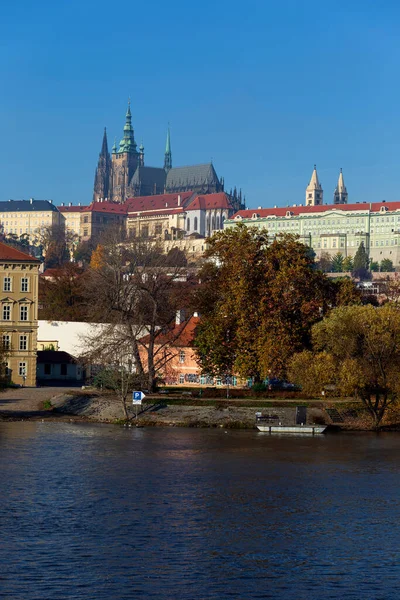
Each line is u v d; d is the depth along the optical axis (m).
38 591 86.31
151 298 194.00
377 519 111.12
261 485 127.56
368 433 174.38
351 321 176.38
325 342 179.88
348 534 104.81
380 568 93.88
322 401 188.75
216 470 136.25
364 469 138.88
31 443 153.88
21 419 180.88
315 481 130.25
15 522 106.38
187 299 199.75
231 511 113.56
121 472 133.00
